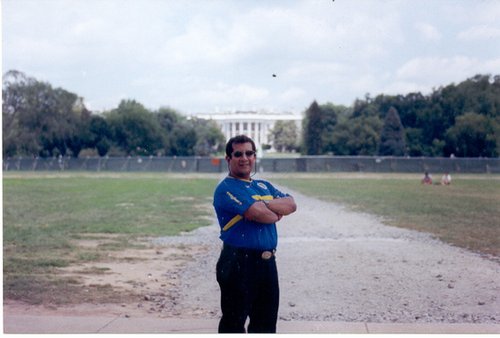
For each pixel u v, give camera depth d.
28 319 8.73
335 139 99.56
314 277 12.56
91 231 21.19
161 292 11.24
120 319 8.77
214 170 88.81
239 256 6.14
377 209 29.53
